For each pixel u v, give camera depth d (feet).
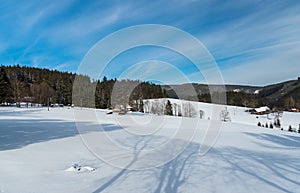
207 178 19.98
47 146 30.71
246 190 17.30
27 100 189.67
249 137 62.69
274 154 35.78
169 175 20.44
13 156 24.27
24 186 15.97
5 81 182.80
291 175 22.00
